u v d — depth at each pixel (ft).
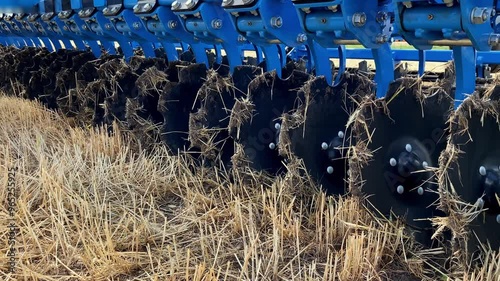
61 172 11.14
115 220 9.95
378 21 8.31
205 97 11.35
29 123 15.90
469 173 7.51
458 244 7.36
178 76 12.58
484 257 7.59
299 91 9.84
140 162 12.18
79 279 8.05
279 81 10.75
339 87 9.85
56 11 15.46
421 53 10.07
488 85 7.97
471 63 8.00
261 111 10.71
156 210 10.23
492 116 7.61
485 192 7.63
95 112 14.97
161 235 9.37
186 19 11.34
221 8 10.84
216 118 11.52
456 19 6.94
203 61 12.65
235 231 9.40
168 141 12.57
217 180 11.29
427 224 8.59
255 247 8.29
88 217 9.41
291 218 9.53
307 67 11.96
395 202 8.83
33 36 18.35
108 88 14.40
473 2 6.84
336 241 8.91
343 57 10.43
